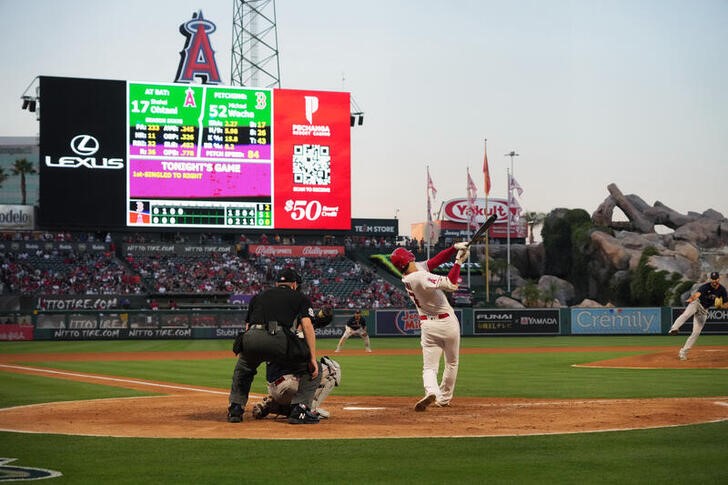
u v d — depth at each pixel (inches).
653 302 2679.6
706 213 3346.5
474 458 267.6
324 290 2322.8
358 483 229.6
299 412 364.8
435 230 2829.7
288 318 368.8
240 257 2367.1
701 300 827.4
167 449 289.1
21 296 2057.1
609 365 872.3
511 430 334.3
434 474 241.9
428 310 435.2
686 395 530.0
